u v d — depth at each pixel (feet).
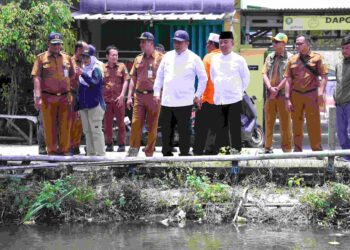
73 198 30.19
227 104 36.40
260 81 55.88
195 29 56.80
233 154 34.88
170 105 36.01
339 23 56.70
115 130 52.75
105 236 26.81
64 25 55.77
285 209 29.94
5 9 51.26
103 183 32.48
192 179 32.01
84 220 29.68
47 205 29.76
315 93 36.86
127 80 46.57
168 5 56.24
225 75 36.37
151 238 26.40
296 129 37.65
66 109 36.42
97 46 58.59
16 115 54.08
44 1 53.36
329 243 25.64
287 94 36.99
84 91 37.76
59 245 25.34
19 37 51.26
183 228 28.25
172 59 36.04
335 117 35.55
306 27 57.11
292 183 32.76
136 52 57.98
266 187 32.73
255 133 51.49
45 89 35.99
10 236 26.86
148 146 37.65
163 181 32.81
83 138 54.08
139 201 30.42
